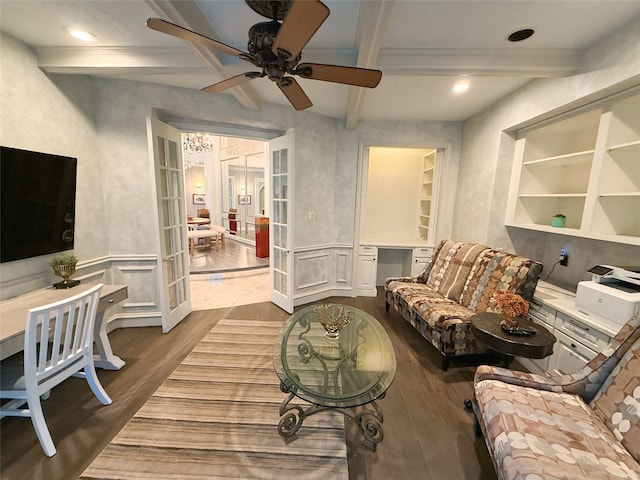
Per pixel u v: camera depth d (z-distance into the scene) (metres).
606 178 2.01
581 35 1.84
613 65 1.81
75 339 1.73
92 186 2.74
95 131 2.76
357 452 1.65
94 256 2.79
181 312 3.31
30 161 2.08
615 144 1.96
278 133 3.67
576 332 1.93
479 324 2.06
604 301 1.73
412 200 4.73
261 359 2.54
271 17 1.38
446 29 1.82
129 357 2.54
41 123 2.23
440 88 2.69
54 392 2.07
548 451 1.15
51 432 1.72
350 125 3.64
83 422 1.80
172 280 3.19
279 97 3.10
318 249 3.97
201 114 3.04
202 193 10.78
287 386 1.58
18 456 1.56
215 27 1.91
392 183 4.72
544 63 2.05
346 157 3.95
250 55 1.44
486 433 1.39
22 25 1.89
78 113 2.56
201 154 9.08
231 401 2.00
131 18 1.82
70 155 2.48
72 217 2.48
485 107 3.19
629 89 1.84
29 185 2.09
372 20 1.60
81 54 2.20
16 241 2.03
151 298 3.13
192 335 2.97
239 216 10.74
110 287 2.36
